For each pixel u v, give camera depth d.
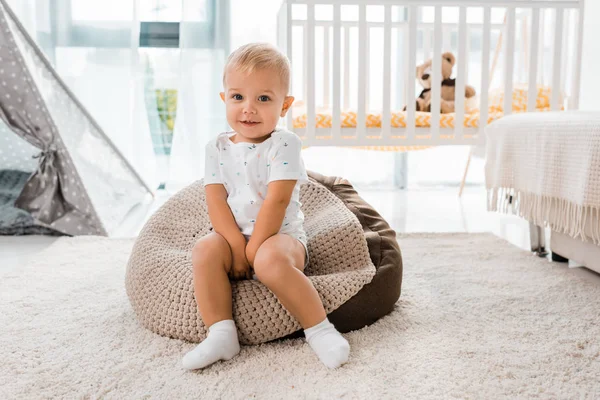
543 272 1.91
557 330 1.41
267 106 1.33
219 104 3.49
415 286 1.75
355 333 1.37
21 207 2.45
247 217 1.38
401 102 3.65
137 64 3.41
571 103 3.03
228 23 3.42
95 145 2.88
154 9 3.49
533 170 2.03
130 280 1.46
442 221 2.83
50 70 2.59
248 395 1.09
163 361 1.23
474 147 3.18
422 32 3.60
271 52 1.34
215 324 1.24
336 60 2.80
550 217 1.97
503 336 1.37
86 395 1.09
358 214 1.75
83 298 1.64
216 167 1.42
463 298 1.64
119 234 2.57
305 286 1.25
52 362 1.22
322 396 1.08
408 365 1.21
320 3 2.75
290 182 1.33
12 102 2.38
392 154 3.84
